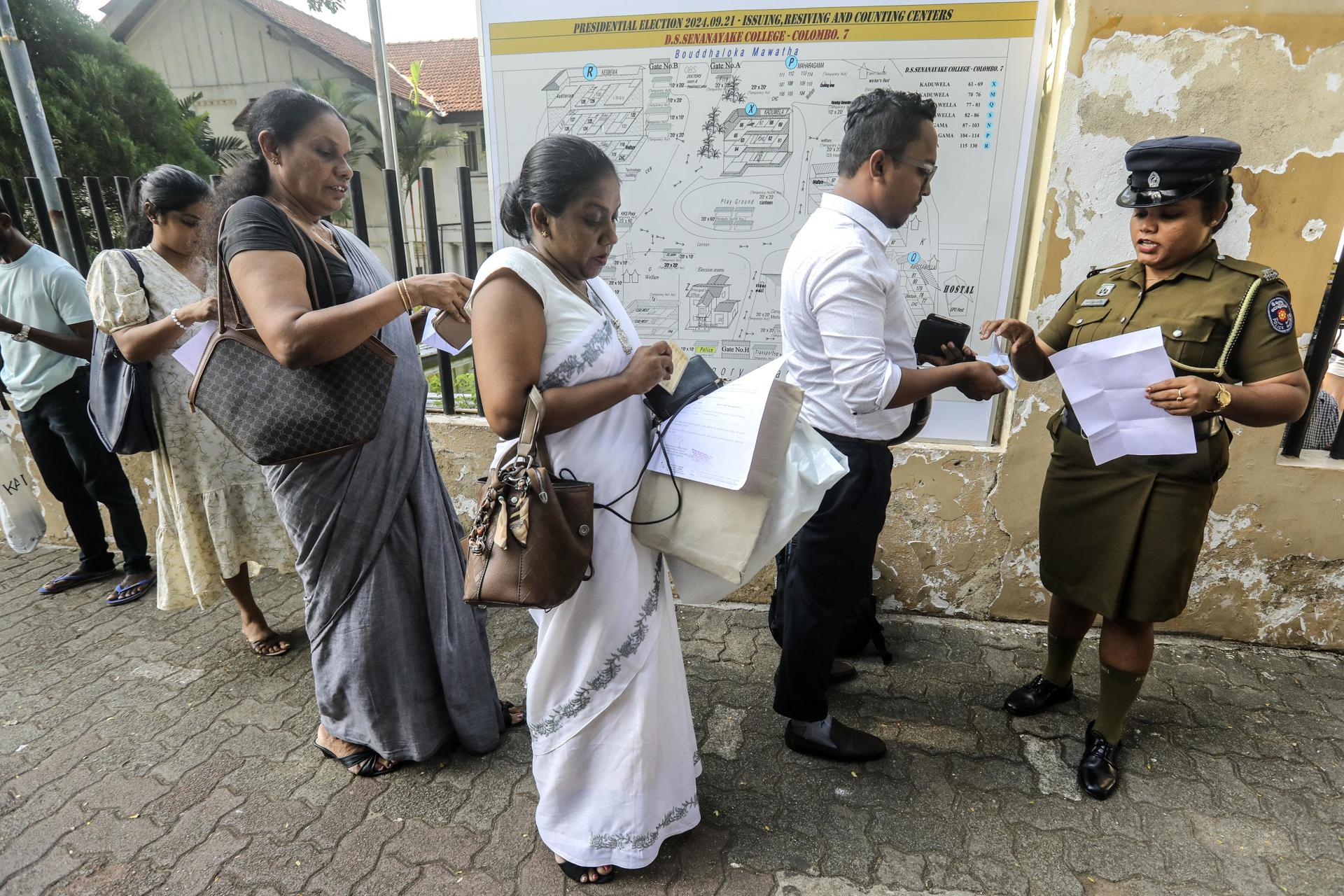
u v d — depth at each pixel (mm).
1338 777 2066
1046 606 2801
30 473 3707
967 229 2529
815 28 2441
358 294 1838
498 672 2611
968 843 1858
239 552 2643
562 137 1416
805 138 2564
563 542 1393
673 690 1711
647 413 1651
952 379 1714
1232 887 1729
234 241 1606
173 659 2762
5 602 3217
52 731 2348
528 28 2625
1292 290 2336
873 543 1948
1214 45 2188
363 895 1729
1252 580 2617
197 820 1968
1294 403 1657
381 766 2127
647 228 2766
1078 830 1897
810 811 1965
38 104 5402
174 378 2475
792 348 1892
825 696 2125
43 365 2943
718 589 1697
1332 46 2121
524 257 1408
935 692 2457
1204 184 1660
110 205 11891
